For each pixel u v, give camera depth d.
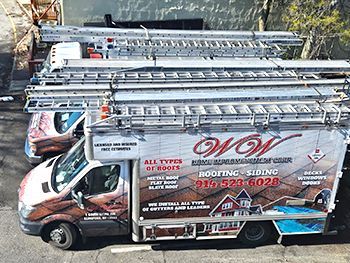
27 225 8.30
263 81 8.59
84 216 8.23
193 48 9.81
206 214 8.27
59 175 8.66
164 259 8.44
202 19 15.02
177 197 8.03
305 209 8.45
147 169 7.71
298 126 7.67
